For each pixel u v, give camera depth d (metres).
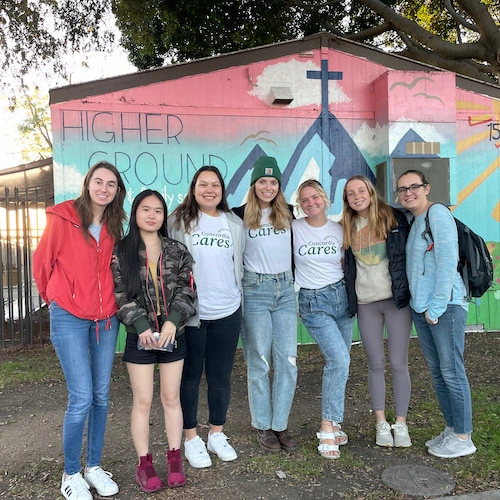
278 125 6.71
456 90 7.18
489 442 3.62
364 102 6.94
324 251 3.49
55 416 4.41
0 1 9.92
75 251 2.80
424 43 10.73
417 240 3.37
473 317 7.34
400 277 3.44
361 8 13.09
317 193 3.46
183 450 3.61
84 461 3.48
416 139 6.60
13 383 5.37
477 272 3.29
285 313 3.47
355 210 3.52
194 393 3.28
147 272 2.94
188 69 6.46
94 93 6.23
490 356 6.11
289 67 6.71
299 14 12.96
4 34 10.55
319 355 6.34
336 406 3.43
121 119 6.31
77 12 10.88
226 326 3.26
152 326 2.93
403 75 6.56
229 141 6.60
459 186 7.22
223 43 11.85
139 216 2.93
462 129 7.21
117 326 2.99
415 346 6.64
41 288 2.87
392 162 6.54
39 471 3.33
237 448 3.61
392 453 3.49
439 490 2.98
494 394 4.70
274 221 3.41
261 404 3.54
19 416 4.42
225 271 3.24
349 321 3.64
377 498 2.91
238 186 6.64
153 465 3.25
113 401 4.75
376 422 3.93
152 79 6.38
